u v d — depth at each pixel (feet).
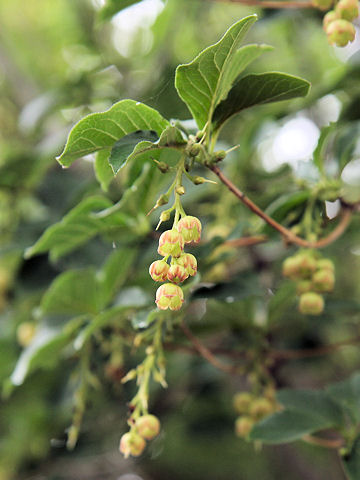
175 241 0.79
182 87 0.83
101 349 1.21
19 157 1.40
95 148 0.84
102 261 1.32
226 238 1.05
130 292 1.13
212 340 1.51
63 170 1.58
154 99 1.09
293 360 1.53
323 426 0.99
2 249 1.35
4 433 1.87
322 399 1.03
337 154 1.08
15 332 1.48
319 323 1.42
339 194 1.04
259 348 1.20
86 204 1.07
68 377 1.53
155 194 1.10
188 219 0.79
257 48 0.87
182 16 1.69
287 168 1.39
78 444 1.79
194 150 0.81
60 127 1.81
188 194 1.15
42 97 1.63
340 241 1.46
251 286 1.03
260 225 1.09
